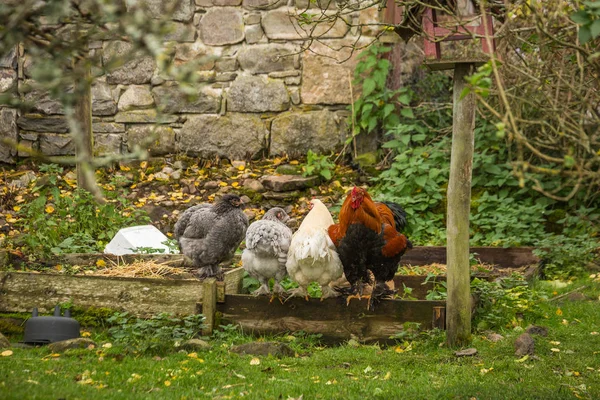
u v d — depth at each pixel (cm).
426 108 1218
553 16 396
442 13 595
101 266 824
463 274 632
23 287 698
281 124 1224
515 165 347
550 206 1106
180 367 569
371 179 1175
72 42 323
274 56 1223
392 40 1212
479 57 591
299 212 1101
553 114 461
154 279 683
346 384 538
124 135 1241
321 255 632
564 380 556
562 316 754
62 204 984
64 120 1225
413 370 582
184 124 1238
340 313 670
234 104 1234
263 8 1220
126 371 553
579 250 941
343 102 1223
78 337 649
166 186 1164
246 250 675
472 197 1127
